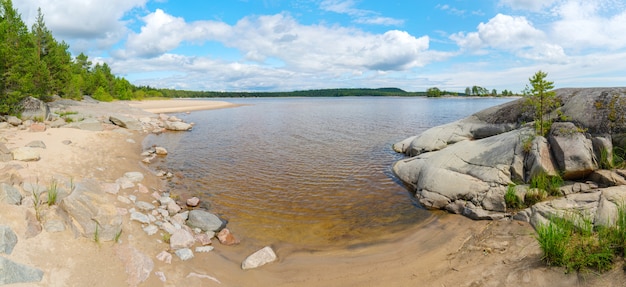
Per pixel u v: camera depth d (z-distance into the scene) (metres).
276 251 9.26
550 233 6.82
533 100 13.28
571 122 12.26
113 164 16.16
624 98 11.77
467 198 11.57
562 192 10.44
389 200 13.20
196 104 84.75
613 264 6.09
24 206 7.62
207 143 26.53
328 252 9.22
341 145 25.41
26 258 6.02
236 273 7.95
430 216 11.51
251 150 23.64
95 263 6.72
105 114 36.69
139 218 9.53
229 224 11.05
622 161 10.72
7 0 28.16
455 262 7.98
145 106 68.50
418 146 19.38
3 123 20.42
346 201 13.20
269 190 14.59
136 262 7.16
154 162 19.58
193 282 7.17
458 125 19.05
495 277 6.90
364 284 7.43
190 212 11.09
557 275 6.34
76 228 7.44
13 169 10.14
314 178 16.38
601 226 7.41
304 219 11.55
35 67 31.23
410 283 7.30
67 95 48.56
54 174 11.52
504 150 12.68
